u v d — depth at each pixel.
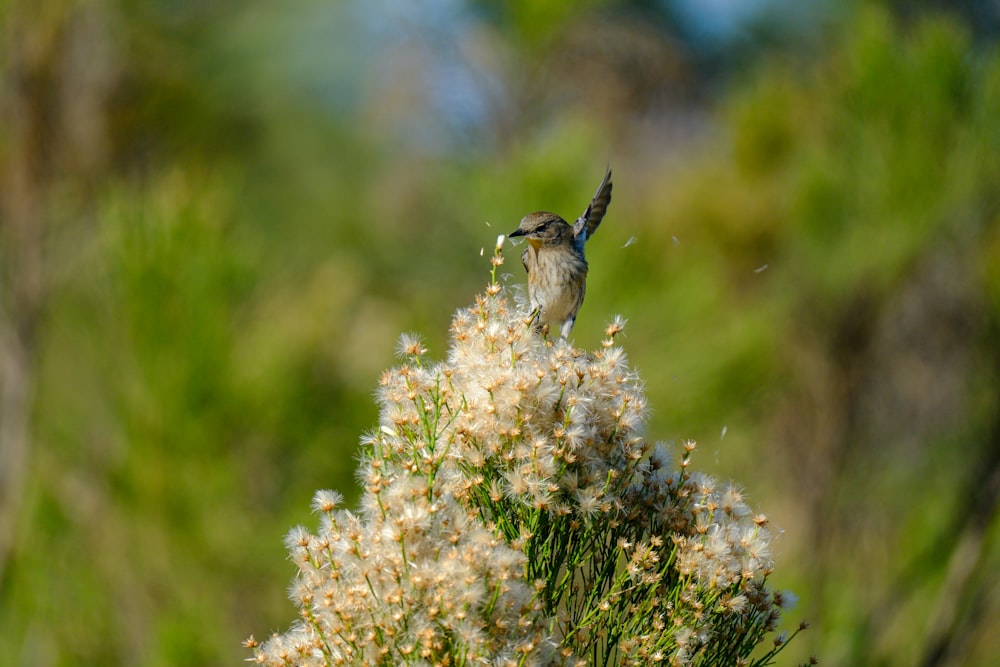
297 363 9.84
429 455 5.04
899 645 11.20
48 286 9.80
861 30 11.80
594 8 14.81
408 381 5.33
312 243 13.77
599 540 5.56
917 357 12.19
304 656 5.03
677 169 15.80
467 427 5.20
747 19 17.08
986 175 11.11
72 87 10.78
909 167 11.20
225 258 9.37
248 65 13.18
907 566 11.44
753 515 5.55
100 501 9.23
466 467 5.33
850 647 10.95
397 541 4.84
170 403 9.01
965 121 11.13
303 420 9.53
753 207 13.62
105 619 9.39
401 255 12.74
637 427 5.45
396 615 4.80
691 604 5.10
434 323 11.84
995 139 10.98
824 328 12.21
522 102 13.91
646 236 11.45
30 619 9.34
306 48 14.13
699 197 13.89
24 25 10.48
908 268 11.69
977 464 11.62
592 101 16.41
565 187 11.04
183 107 12.12
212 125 12.93
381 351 11.36
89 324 9.43
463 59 13.98
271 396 9.27
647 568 5.31
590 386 5.41
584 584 5.41
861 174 11.62
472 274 11.99
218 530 9.20
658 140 18.22
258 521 9.44
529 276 9.32
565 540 5.34
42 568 9.34
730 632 5.33
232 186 12.48
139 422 9.05
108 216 9.46
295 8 14.15
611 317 10.65
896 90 11.23
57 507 9.23
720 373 10.81
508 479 5.22
